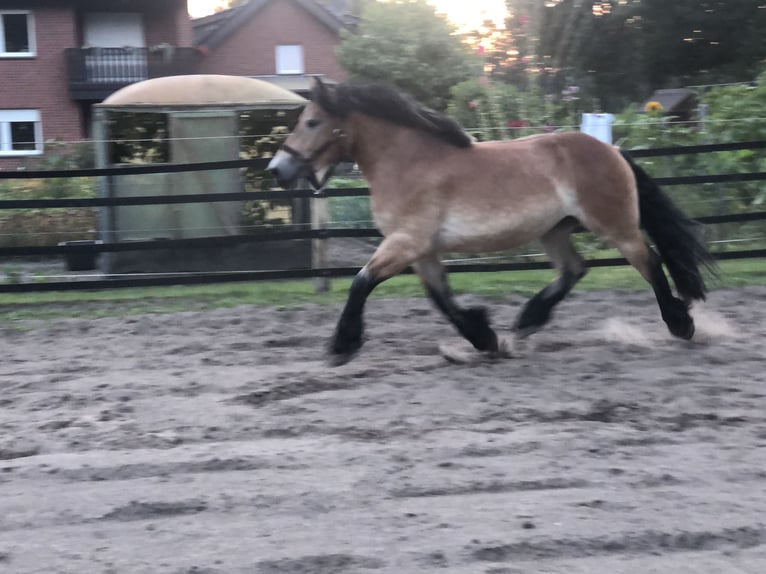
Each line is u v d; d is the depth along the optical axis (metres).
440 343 7.07
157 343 7.36
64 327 8.02
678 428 4.88
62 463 4.50
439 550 3.45
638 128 10.77
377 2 19.05
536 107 12.08
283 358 6.73
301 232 9.05
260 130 10.62
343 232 9.13
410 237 5.93
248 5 28.27
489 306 8.48
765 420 4.96
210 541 3.60
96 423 5.21
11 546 3.61
